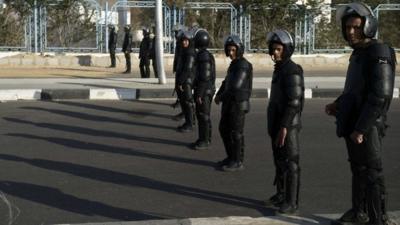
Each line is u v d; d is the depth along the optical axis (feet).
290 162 18.63
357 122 15.57
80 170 25.05
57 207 19.94
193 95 32.55
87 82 57.11
